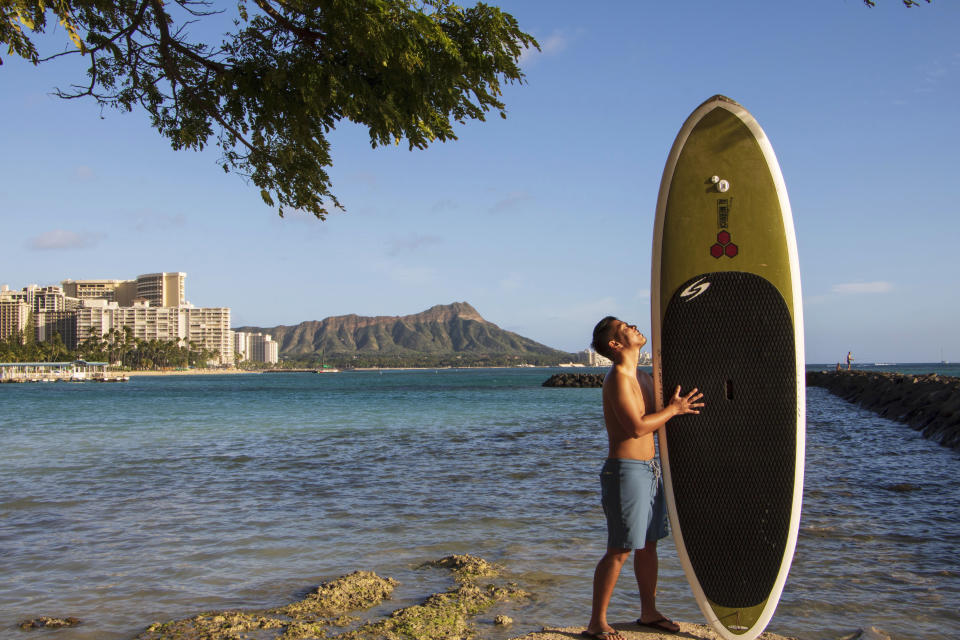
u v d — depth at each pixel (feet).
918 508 24.75
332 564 18.33
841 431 58.18
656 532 11.97
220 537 21.43
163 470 36.91
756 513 11.25
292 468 37.47
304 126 15.01
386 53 12.65
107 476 34.71
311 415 91.20
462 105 14.25
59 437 58.49
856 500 26.30
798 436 11.16
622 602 14.99
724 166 11.54
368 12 12.21
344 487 30.76
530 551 19.42
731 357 11.35
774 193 11.37
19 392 241.55
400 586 16.35
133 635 13.34
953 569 17.17
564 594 15.57
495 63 13.71
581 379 247.29
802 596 15.16
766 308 11.27
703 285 11.49
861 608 14.39
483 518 23.88
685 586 16.22
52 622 14.06
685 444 11.51
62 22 12.47
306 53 14.10
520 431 62.80
